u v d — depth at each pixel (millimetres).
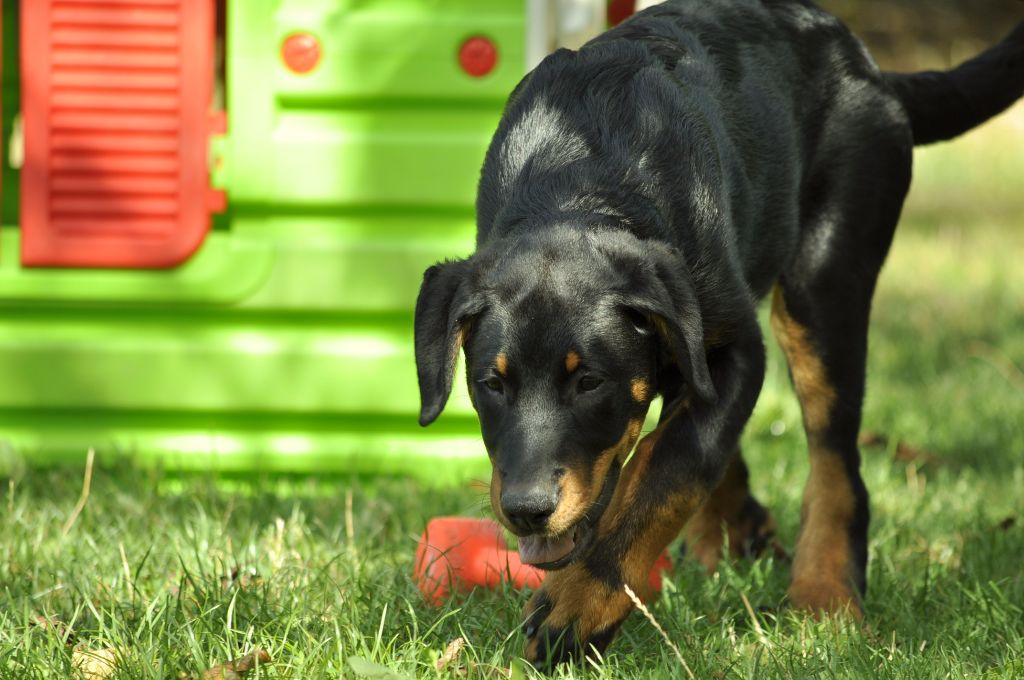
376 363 6723
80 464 6695
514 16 6594
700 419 4199
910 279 12797
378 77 6586
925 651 4297
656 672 3947
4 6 6926
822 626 4512
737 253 4559
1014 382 9102
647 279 3920
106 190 6613
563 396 3904
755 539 5598
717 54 4840
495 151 4613
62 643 4074
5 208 7121
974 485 6684
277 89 6566
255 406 6746
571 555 3939
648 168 4336
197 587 4457
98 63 6559
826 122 5195
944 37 21438
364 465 6797
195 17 6555
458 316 3969
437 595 4586
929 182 18422
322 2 6609
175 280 6660
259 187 6594
